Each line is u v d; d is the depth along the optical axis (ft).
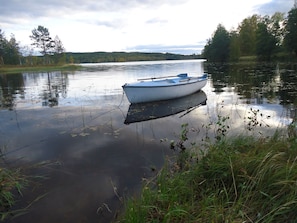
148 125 19.94
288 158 9.44
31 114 24.95
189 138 16.26
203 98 31.09
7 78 81.41
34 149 15.16
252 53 137.49
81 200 9.66
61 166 12.69
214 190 8.78
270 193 7.84
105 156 13.85
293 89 34.47
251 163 9.23
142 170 12.07
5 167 12.63
